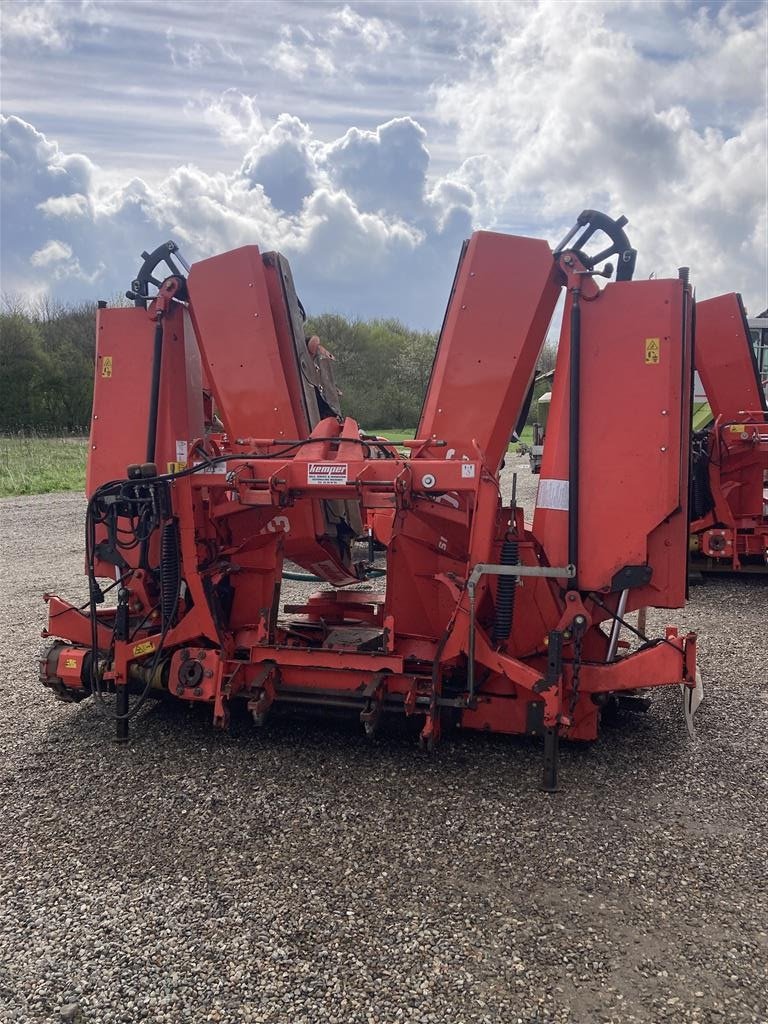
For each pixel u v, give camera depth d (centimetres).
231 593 434
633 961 247
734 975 241
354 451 405
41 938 258
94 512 409
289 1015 224
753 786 364
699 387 1080
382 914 270
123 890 284
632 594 375
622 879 291
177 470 443
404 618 419
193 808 343
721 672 535
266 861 302
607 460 366
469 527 385
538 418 1377
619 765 385
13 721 442
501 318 397
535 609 387
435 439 405
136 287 443
